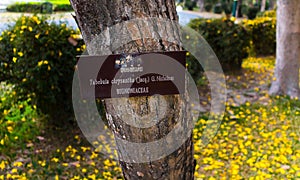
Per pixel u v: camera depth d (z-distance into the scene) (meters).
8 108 3.33
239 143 3.21
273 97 4.56
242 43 5.57
